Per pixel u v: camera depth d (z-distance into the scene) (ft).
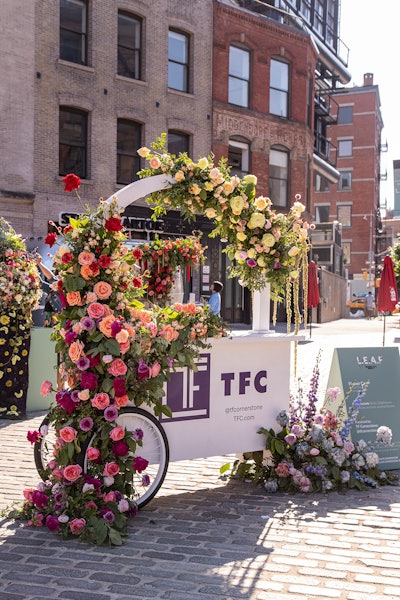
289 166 97.19
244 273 18.90
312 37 100.83
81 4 70.74
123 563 13.12
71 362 15.93
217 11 84.89
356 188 212.64
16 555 13.47
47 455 18.08
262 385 18.69
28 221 65.82
